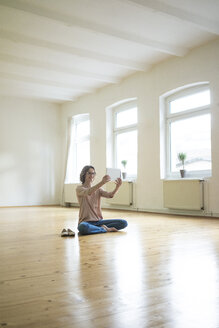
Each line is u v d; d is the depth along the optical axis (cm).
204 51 657
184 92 726
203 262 262
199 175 687
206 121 684
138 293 187
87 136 1041
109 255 292
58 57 729
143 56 727
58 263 263
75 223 559
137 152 820
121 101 888
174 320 148
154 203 768
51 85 899
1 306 167
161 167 757
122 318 151
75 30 589
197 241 363
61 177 1131
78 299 177
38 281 212
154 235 410
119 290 193
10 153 1043
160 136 761
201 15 538
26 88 963
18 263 264
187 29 591
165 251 308
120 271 236
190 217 643
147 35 612
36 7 500
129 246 335
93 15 533
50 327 141
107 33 573
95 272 234
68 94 1034
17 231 459
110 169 431
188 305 168
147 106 798
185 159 722
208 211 638
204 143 686
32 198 1076
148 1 482
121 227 451
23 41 606
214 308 164
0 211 852
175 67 723
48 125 1123
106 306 166
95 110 985
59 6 504
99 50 686
